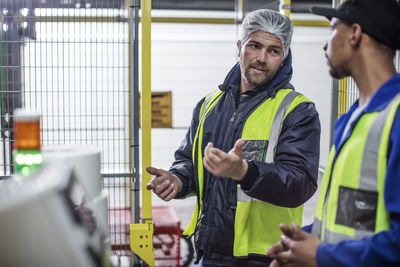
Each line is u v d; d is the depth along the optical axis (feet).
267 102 6.44
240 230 6.24
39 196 2.58
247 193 5.63
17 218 2.52
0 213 2.46
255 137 6.31
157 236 11.82
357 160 3.92
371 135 3.82
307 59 21.59
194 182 7.05
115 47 11.93
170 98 20.67
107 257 3.60
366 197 3.83
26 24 8.98
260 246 6.30
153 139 20.75
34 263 2.59
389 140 3.66
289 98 6.36
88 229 3.09
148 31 8.85
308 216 17.78
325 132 21.91
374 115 3.87
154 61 20.53
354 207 3.92
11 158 8.96
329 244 3.78
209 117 6.92
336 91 10.75
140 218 9.90
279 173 5.57
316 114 6.27
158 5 19.79
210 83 20.93
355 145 3.97
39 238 2.59
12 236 2.53
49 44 10.97
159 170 6.54
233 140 6.51
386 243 3.44
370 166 3.81
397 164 3.51
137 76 9.00
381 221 3.71
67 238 2.64
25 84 9.62
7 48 8.99
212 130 6.79
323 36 21.43
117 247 9.45
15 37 9.00
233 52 20.72
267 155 6.22
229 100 6.84
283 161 5.97
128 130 9.47
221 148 6.64
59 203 2.66
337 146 4.42
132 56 8.95
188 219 18.24
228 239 6.41
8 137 8.96
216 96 7.16
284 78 6.57
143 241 9.04
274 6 13.37
